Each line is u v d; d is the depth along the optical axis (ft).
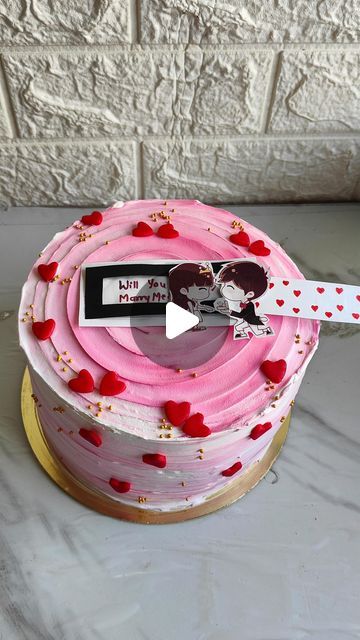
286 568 1.37
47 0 1.40
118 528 1.40
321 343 1.72
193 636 1.27
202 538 1.40
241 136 1.77
